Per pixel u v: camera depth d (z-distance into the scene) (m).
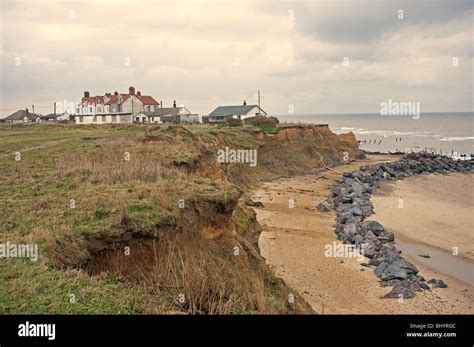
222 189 18.31
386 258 25.84
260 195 48.12
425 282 23.50
